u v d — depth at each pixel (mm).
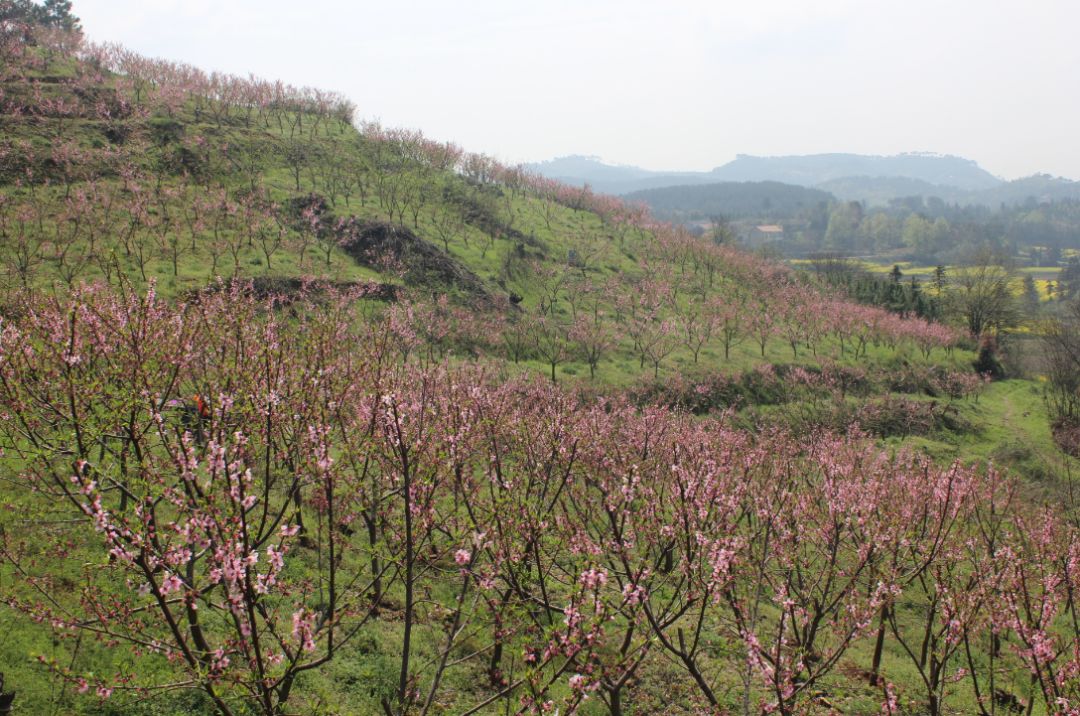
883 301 112062
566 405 17859
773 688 12688
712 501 13766
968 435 58875
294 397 12961
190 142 74375
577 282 79562
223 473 9922
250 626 9914
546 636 10789
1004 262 129000
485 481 18234
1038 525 20312
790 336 73812
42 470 14719
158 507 16938
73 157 61188
